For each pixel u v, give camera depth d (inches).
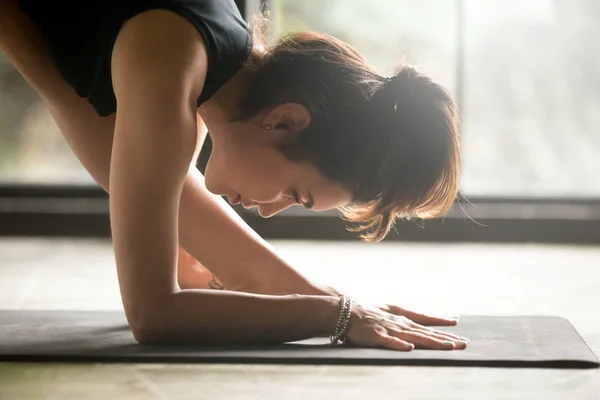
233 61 90.5
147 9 87.7
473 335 102.8
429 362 91.0
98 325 107.7
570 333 104.3
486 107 222.8
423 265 178.5
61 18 91.4
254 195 93.7
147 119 86.0
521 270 172.4
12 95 216.5
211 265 107.2
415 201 90.6
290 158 90.6
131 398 80.5
